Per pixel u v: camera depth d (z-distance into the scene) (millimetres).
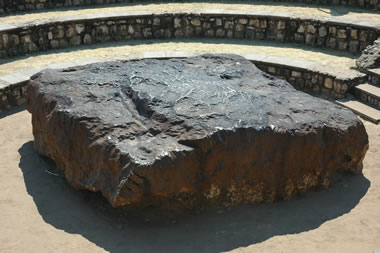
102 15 9125
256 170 4316
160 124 4254
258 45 9016
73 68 5680
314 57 8227
